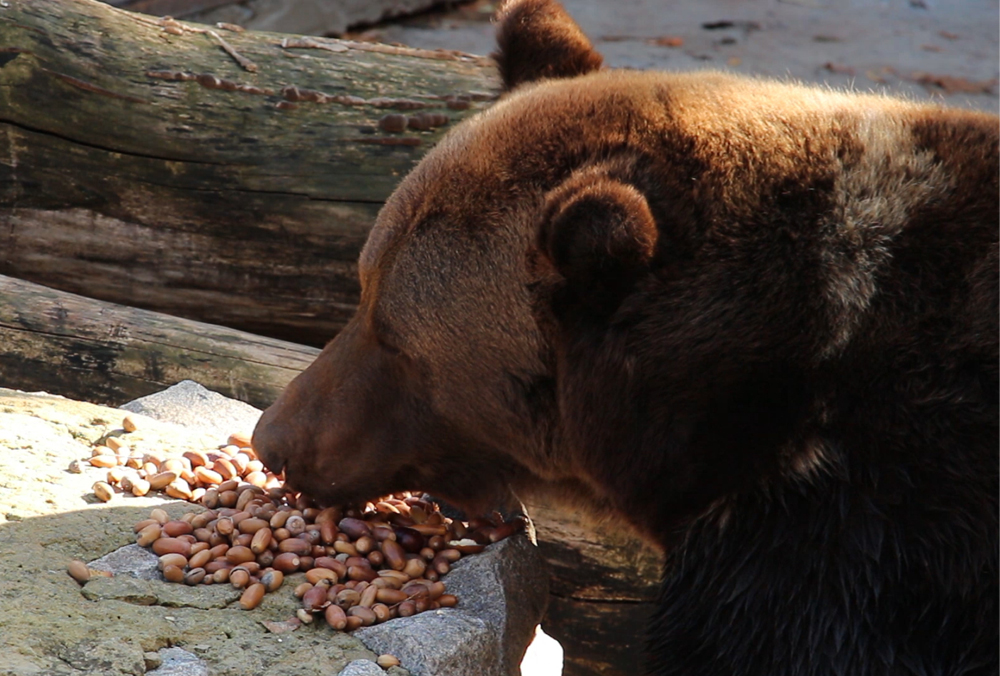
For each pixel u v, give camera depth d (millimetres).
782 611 5652
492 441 6605
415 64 10773
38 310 9508
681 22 25297
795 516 5684
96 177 10211
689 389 5801
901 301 5625
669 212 5863
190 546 6426
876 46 24250
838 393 5652
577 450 6258
